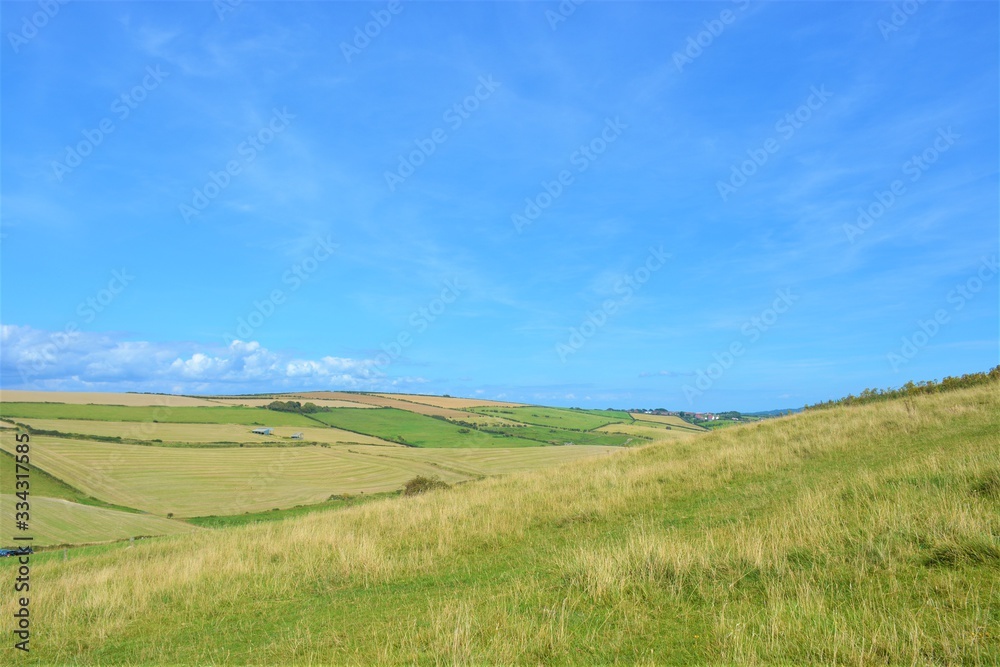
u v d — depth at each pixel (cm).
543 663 564
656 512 1309
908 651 489
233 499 5225
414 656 601
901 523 774
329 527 1569
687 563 776
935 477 1030
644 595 725
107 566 1519
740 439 2292
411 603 843
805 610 592
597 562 820
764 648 536
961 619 534
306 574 1084
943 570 647
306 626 790
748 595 686
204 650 738
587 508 1412
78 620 931
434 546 1237
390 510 1808
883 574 666
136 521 4047
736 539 855
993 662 457
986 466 965
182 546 1780
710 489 1480
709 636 584
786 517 957
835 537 801
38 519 3703
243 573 1129
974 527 705
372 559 1115
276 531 1686
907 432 1797
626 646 586
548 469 2500
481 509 1598
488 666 559
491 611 718
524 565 995
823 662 498
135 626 888
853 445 1750
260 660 666
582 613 691
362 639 697
